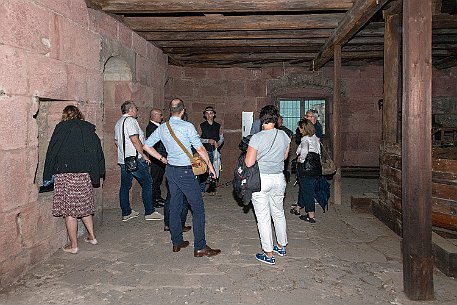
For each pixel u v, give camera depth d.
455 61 10.25
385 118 6.42
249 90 11.31
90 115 5.53
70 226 4.67
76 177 4.59
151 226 5.97
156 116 6.99
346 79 11.52
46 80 4.39
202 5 5.57
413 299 3.53
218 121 11.27
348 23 5.94
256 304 3.46
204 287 3.80
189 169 4.52
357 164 11.58
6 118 3.73
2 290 3.71
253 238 5.41
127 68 7.15
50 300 3.53
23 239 4.05
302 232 5.71
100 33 5.85
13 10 3.79
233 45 8.31
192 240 5.29
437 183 5.03
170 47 8.80
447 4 6.32
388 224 5.96
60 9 4.69
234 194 8.80
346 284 3.88
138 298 3.57
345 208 7.36
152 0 5.53
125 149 5.95
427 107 3.48
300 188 6.53
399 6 5.84
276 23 6.68
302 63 10.88
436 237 4.61
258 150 4.27
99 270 4.21
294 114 11.65
